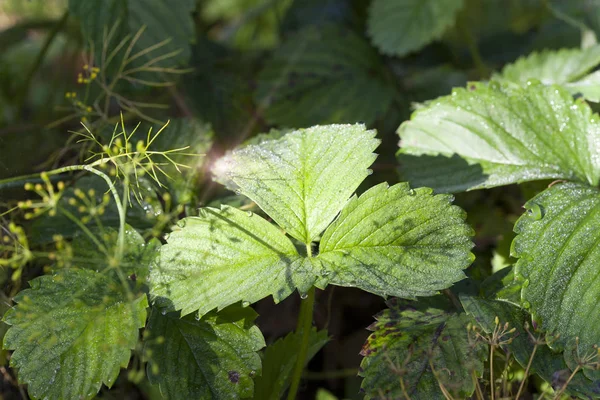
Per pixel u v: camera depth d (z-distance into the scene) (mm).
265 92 753
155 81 676
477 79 764
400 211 553
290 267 546
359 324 669
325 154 568
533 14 877
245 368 543
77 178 618
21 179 584
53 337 534
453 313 561
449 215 551
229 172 572
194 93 756
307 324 564
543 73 699
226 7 957
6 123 766
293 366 575
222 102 760
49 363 538
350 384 637
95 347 540
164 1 682
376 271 542
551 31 788
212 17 953
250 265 548
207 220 556
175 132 630
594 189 570
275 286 539
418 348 545
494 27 879
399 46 755
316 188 562
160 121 643
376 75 760
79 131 667
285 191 563
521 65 708
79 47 793
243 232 554
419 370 539
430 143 613
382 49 757
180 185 609
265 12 956
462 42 851
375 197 555
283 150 573
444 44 844
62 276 557
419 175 607
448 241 547
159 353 542
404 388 526
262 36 962
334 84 749
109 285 556
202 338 547
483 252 648
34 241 594
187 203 605
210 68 783
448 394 528
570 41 772
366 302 676
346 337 663
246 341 547
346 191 560
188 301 541
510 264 599
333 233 553
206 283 544
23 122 761
